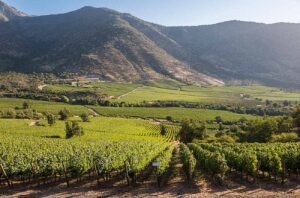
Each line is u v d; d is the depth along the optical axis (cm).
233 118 13612
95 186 2617
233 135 9394
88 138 8544
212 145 5381
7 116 12100
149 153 3803
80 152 3609
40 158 3025
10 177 2917
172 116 14088
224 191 2366
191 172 2783
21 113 12619
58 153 3528
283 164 2616
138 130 10962
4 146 4891
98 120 12469
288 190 2391
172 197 2212
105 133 9738
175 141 9556
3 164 2783
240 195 2231
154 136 9856
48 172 2739
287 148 4519
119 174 3253
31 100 16450
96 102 16488
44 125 10506
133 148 4459
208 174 3238
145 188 2498
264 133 8425
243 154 3166
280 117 9881
